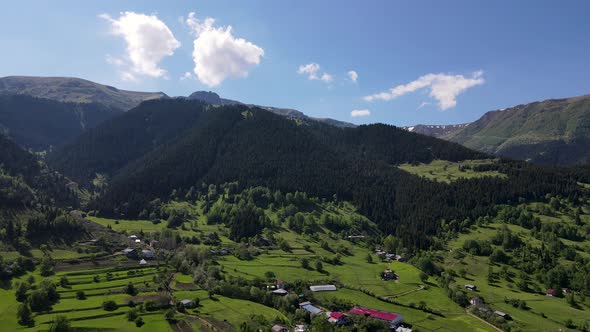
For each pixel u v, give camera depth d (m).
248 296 151.12
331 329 122.38
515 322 144.12
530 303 167.88
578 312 159.12
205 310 135.62
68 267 170.75
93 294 144.25
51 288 138.38
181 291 152.75
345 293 164.00
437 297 167.62
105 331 115.62
